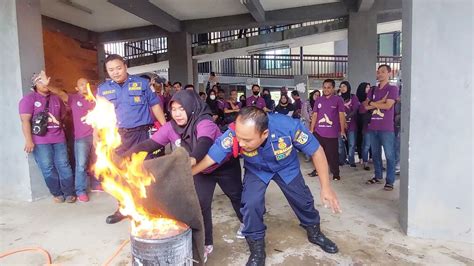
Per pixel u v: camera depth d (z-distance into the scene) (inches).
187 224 72.0
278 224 126.8
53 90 160.2
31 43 159.2
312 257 101.6
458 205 107.4
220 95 303.9
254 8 283.1
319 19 330.6
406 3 111.1
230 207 146.9
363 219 128.9
